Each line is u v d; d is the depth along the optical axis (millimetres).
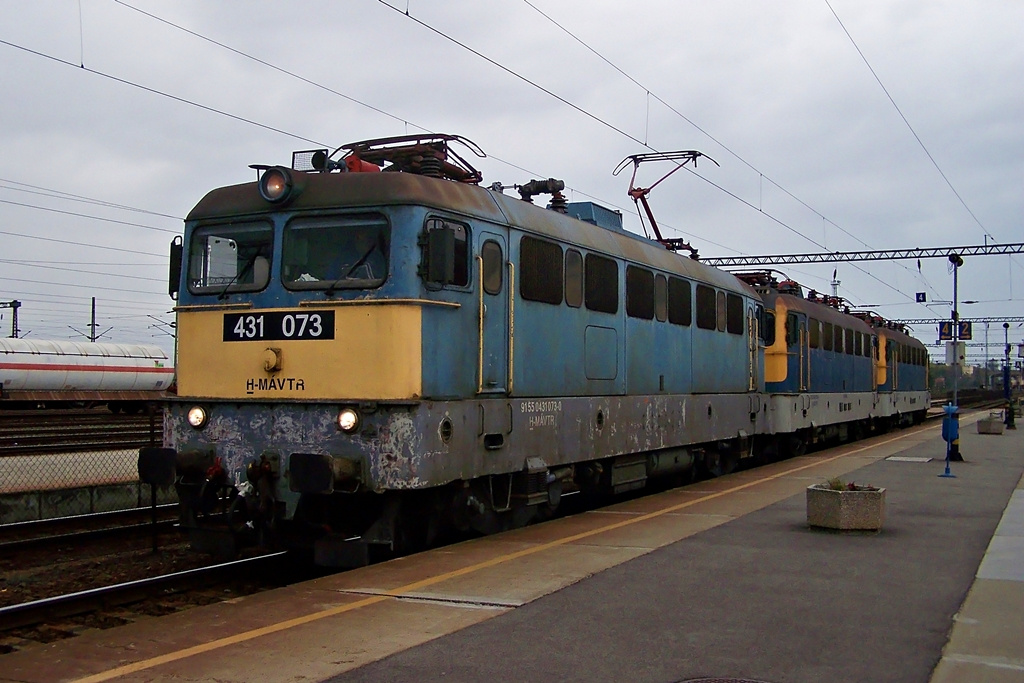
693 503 13102
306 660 5891
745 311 18156
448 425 9234
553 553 9234
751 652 6016
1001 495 13719
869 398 30156
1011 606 7148
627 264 13359
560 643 6207
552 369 11336
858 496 10312
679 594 7516
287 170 9578
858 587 7758
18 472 13398
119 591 8688
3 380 38250
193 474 9719
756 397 18562
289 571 10258
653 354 14133
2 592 9422
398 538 9422
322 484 8617
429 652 6023
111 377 41562
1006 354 47438
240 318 9711
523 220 10852
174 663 5879
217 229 10047
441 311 9336
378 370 9016
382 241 9195
